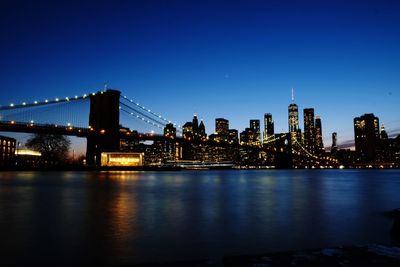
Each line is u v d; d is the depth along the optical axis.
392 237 10.12
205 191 29.95
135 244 9.03
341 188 36.38
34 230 10.77
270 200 21.72
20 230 10.75
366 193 28.80
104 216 13.98
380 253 4.31
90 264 7.26
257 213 15.20
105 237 9.84
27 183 39.53
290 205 18.78
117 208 16.83
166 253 8.20
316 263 3.92
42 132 92.94
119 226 11.63
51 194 24.94
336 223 12.52
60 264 7.24
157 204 18.84
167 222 12.54
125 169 108.50
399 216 10.16
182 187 35.59
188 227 11.52
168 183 43.72
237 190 31.75
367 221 12.99
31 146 115.81
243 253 8.23
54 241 9.27
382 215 14.72
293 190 32.44
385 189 34.91
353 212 15.69
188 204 18.95
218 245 9.02
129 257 7.81
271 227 11.59
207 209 16.67
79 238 9.65
